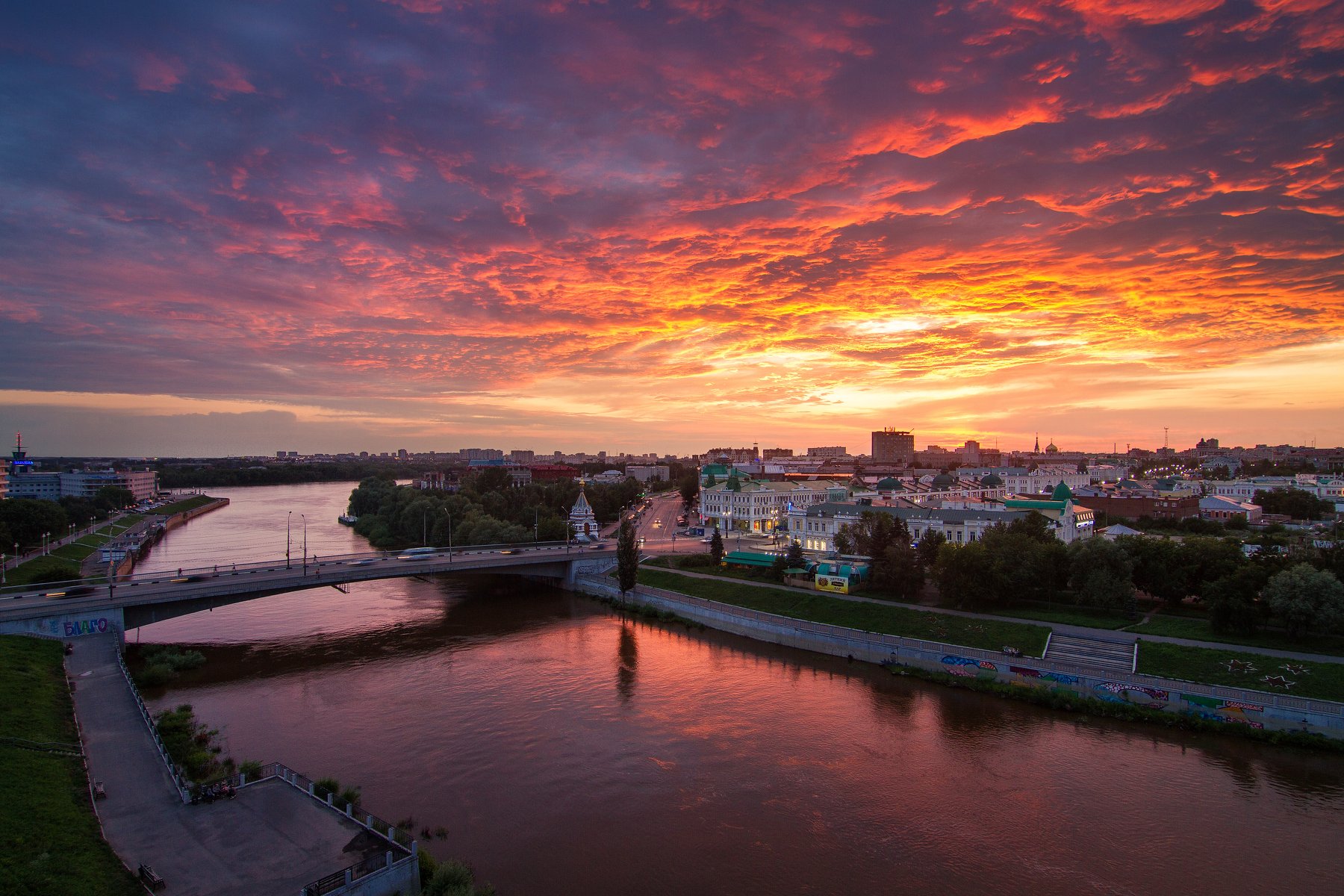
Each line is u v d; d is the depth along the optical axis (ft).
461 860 200.95
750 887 192.13
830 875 197.77
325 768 255.29
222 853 170.09
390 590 609.01
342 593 589.32
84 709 264.52
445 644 424.05
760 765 263.08
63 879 152.66
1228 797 239.09
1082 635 364.79
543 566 592.60
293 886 157.28
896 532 517.96
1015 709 315.78
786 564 522.88
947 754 271.69
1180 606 402.31
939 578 433.07
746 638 442.09
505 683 350.43
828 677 362.12
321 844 175.52
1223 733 284.41
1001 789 245.24
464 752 270.87
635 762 264.72
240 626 473.26
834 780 252.01
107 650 344.28
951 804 235.81
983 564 413.18
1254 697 284.82
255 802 197.88
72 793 195.00
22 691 257.55
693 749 276.00
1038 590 431.02
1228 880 196.65
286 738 280.31
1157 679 309.63
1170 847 211.82
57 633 357.61
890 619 416.46
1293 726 277.03
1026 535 497.05
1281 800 236.43
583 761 264.52
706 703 324.39
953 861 205.16
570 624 478.59
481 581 650.43
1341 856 207.00
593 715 309.42
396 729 291.79
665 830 219.00
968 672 351.25
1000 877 197.67
